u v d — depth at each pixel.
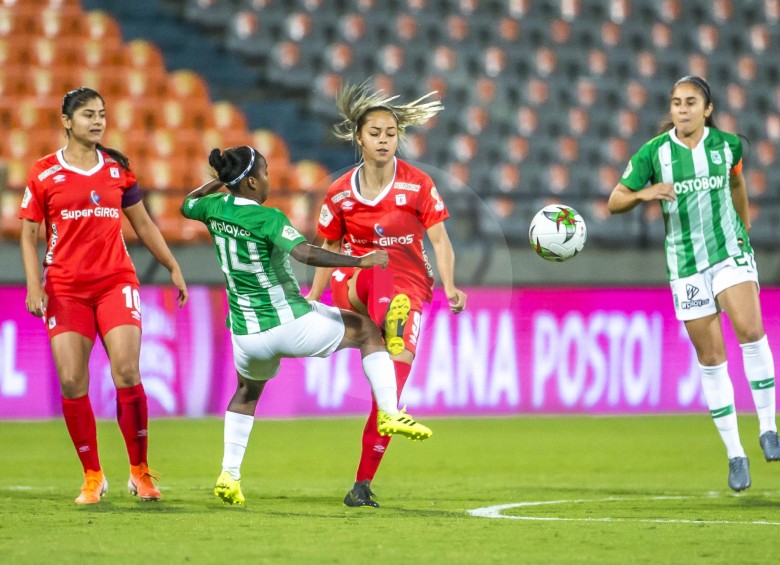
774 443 23.61
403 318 21.75
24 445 37.38
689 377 50.47
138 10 68.88
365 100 22.80
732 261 24.05
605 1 76.38
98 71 62.25
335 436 41.28
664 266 51.69
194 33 69.38
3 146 57.69
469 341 48.56
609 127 71.25
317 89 67.75
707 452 37.00
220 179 21.17
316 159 64.69
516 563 16.00
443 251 22.84
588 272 50.91
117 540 17.91
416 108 23.36
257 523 19.98
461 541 18.02
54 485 27.55
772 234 64.75
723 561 16.23
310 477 30.83
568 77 73.31
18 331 45.25
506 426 44.97
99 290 23.31
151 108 61.12
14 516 20.86
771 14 79.31
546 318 49.34
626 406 49.81
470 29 72.94
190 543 17.62
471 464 34.09
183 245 48.31
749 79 77.00
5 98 60.41
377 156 22.41
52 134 58.78
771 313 50.47
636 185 24.44
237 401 22.28
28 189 23.17
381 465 33.75
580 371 49.62
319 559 16.20
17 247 45.69
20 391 45.22
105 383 45.72
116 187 23.52
